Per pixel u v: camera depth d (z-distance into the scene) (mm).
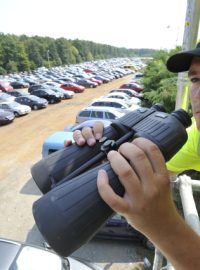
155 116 1083
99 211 788
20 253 4277
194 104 1248
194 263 735
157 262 1881
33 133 19422
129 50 189125
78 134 1245
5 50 74125
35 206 849
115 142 1079
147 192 696
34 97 28531
